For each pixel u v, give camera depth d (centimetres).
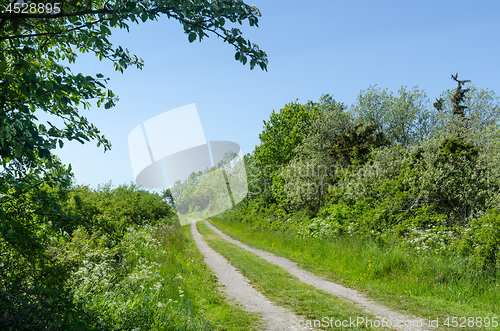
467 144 1213
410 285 768
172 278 697
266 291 766
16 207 301
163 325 407
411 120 2209
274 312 600
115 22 260
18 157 256
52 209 304
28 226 293
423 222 1157
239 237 1811
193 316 506
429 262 853
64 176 326
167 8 264
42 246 299
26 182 294
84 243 583
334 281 876
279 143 3089
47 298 281
